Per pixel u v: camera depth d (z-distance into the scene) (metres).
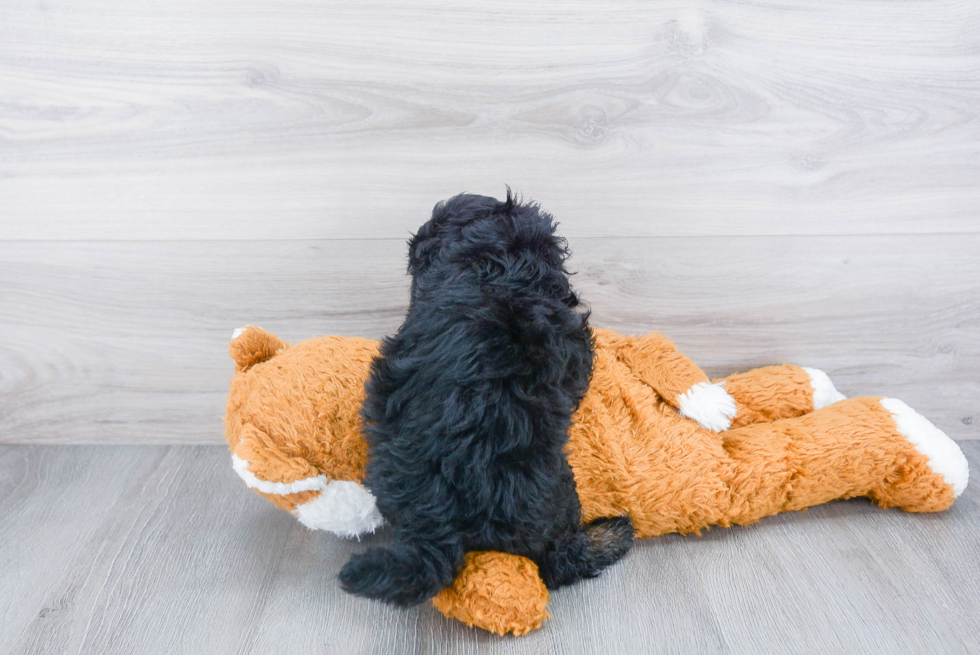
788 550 0.88
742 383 1.03
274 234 1.05
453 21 0.96
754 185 1.03
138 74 0.98
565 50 0.97
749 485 0.88
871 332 1.11
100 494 1.03
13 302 1.08
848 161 1.03
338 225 1.05
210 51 0.97
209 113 1.00
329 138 1.01
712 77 0.99
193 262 1.07
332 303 1.09
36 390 1.13
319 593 0.83
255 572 0.87
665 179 1.03
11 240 1.05
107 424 1.16
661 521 0.88
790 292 1.09
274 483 0.78
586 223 1.05
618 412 0.89
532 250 0.73
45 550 0.91
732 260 1.07
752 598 0.80
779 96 1.00
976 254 1.07
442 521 0.70
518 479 0.69
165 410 1.15
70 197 1.03
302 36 0.96
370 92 0.99
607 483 0.87
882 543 0.89
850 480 0.92
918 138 1.02
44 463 1.11
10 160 1.01
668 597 0.81
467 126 1.00
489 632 0.76
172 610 0.80
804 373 1.05
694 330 1.11
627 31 0.96
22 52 0.97
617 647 0.74
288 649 0.74
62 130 1.00
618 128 1.01
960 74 0.99
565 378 0.73
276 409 0.82
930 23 0.97
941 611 0.78
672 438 0.88
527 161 1.02
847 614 0.78
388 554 0.67
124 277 1.07
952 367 1.13
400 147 1.01
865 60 0.98
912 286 1.09
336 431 0.82
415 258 0.79
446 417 0.68
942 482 0.91
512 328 0.69
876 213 1.05
